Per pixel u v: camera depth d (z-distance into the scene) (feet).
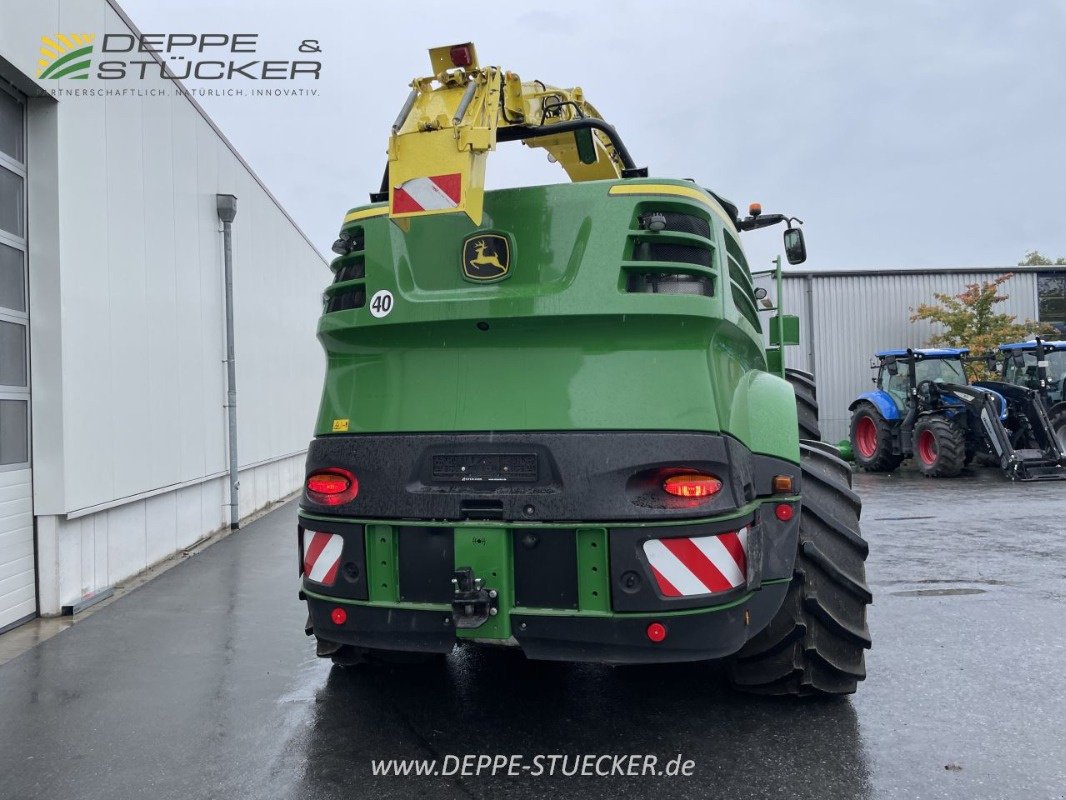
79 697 12.64
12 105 16.89
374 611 9.87
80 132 18.47
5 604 16.29
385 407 10.14
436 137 9.55
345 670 13.80
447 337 10.01
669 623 9.04
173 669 13.97
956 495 37.37
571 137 16.37
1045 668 13.55
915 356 48.08
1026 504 33.94
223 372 29.32
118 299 20.33
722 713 11.71
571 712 11.84
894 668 13.58
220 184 29.12
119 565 20.51
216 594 19.42
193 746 10.80
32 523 17.30
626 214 9.75
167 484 23.38
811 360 66.64
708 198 10.34
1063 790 9.36
